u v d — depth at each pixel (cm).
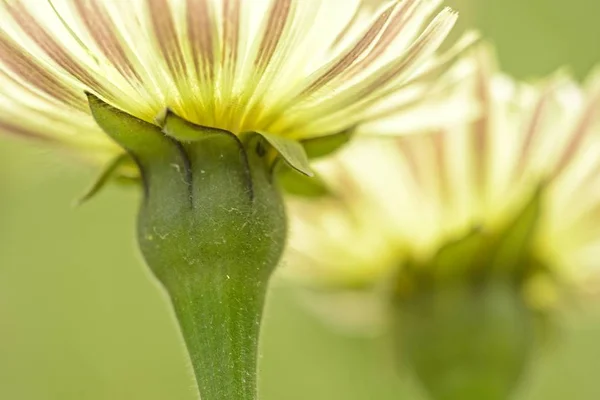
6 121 22
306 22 21
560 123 25
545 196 25
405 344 26
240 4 21
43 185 39
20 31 21
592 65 36
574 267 26
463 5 24
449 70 23
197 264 22
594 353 35
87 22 21
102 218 40
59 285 39
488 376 25
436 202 26
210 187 22
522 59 35
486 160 25
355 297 27
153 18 21
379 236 26
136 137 22
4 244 38
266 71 21
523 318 26
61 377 38
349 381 37
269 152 22
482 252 26
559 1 35
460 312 26
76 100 22
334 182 26
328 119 22
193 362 22
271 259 22
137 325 40
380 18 21
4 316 38
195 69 21
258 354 22
